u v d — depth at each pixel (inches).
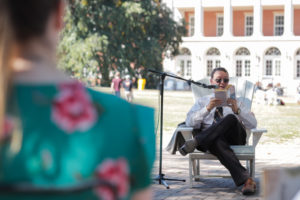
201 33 2185.0
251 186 240.8
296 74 2113.7
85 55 1251.8
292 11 2105.1
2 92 47.9
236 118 250.8
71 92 50.0
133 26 1326.3
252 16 2239.2
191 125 264.2
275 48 2132.1
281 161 361.1
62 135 48.9
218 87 270.4
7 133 48.2
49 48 51.5
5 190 47.3
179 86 1883.6
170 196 239.9
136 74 1456.7
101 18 1288.1
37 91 49.4
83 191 47.9
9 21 48.8
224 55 2158.0
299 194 55.9
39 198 47.4
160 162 275.1
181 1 2213.3
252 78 2127.2
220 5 2166.6
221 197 237.9
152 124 54.1
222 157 245.3
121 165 50.3
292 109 996.6
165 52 1627.7
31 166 48.2
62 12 52.3
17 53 49.7
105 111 50.8
